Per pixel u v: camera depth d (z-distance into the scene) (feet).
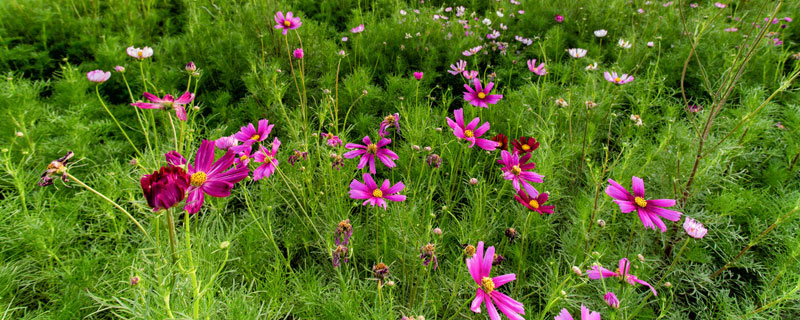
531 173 2.60
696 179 3.00
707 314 2.77
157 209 1.78
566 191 3.47
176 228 2.77
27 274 2.57
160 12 5.90
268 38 4.83
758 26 5.61
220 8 5.67
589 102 3.30
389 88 4.33
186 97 2.12
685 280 2.89
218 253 2.65
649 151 3.26
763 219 3.02
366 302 2.62
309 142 3.18
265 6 5.23
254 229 2.76
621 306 2.29
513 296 2.74
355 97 4.14
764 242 2.90
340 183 2.99
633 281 2.25
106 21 5.32
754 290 2.91
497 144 2.74
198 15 5.23
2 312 2.31
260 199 3.08
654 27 5.83
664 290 2.87
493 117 4.01
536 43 5.47
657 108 4.26
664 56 5.00
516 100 4.10
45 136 3.31
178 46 4.79
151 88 4.11
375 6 6.40
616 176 3.10
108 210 2.73
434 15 5.71
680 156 3.12
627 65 4.89
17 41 4.87
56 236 2.63
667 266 2.96
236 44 4.73
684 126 3.41
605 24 5.99
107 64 4.22
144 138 3.71
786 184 3.37
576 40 5.79
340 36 5.50
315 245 2.96
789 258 2.61
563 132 3.80
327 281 2.90
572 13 6.21
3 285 2.43
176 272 1.96
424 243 2.39
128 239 2.92
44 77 4.51
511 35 5.94
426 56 5.00
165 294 1.88
